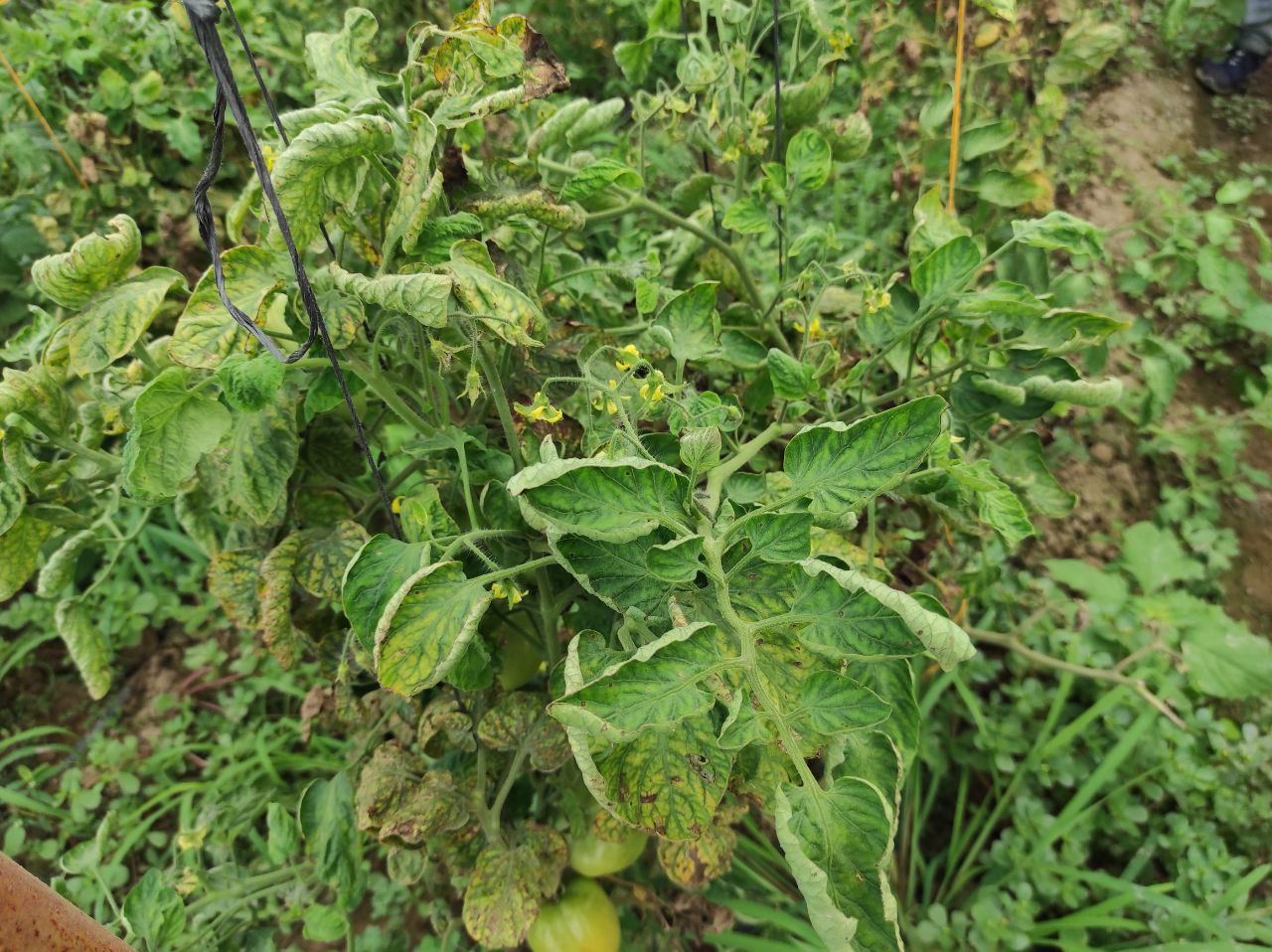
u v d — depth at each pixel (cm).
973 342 154
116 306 114
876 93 220
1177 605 225
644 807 99
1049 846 200
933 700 204
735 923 199
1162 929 180
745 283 177
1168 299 309
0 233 274
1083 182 354
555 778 157
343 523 142
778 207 173
